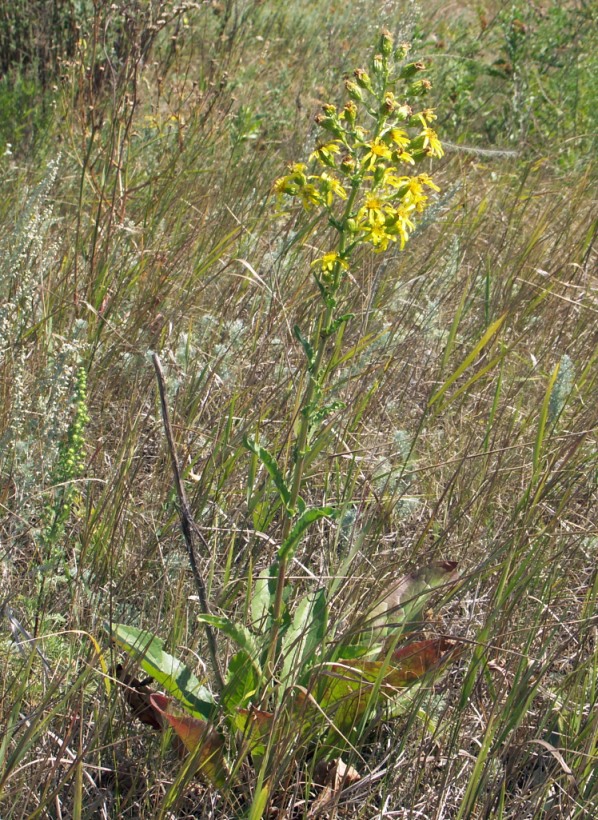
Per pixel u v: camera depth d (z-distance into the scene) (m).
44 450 2.43
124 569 2.54
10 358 3.01
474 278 3.98
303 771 2.06
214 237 4.20
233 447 2.89
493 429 3.17
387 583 2.42
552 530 2.53
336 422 2.99
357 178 2.02
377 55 2.07
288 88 6.32
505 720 2.11
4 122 5.36
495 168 5.61
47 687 2.06
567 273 4.20
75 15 5.98
